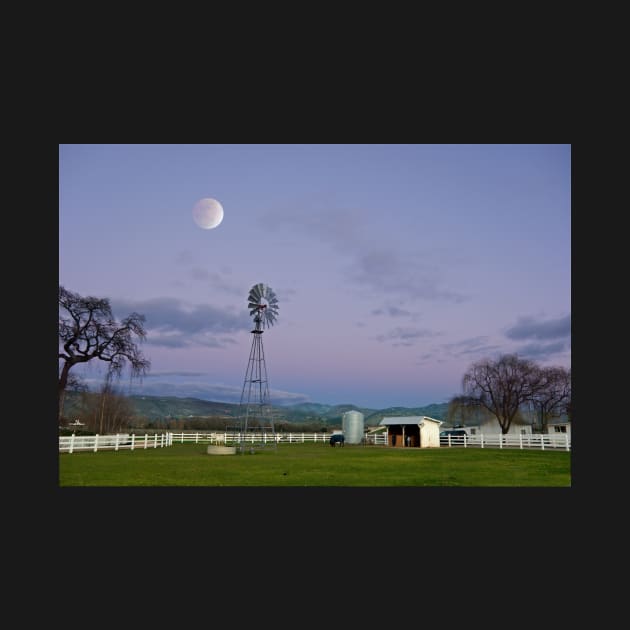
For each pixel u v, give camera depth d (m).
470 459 34.28
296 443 60.22
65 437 36.53
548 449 45.62
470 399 66.19
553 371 64.25
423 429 51.72
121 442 42.47
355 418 56.97
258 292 43.41
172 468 27.41
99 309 50.69
